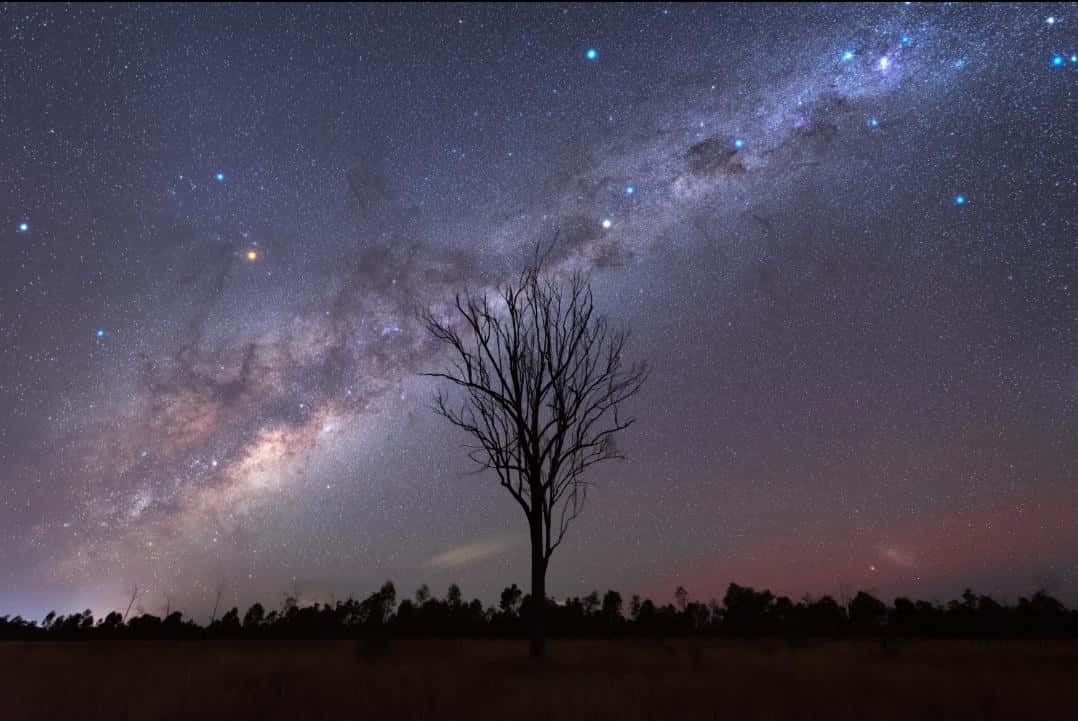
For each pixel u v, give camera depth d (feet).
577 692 34.63
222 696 31.91
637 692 34.58
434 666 49.44
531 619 57.82
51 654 60.29
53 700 30.76
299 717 27.50
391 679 40.09
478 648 71.82
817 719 27.09
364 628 98.84
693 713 28.25
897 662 52.65
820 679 39.81
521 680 40.16
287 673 42.60
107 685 35.70
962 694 32.60
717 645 81.97
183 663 50.78
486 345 67.92
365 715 27.86
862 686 36.19
